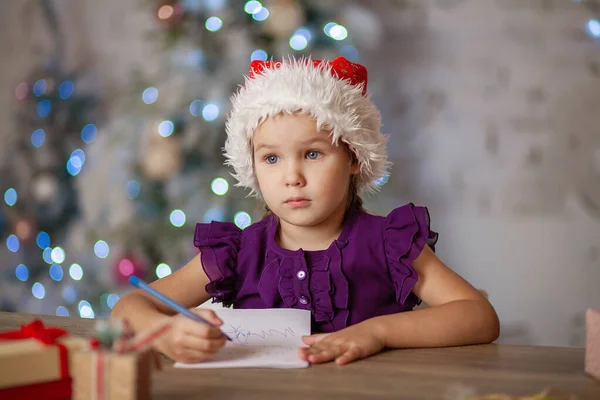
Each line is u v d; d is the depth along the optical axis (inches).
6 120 138.6
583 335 115.5
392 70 120.4
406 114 120.2
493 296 118.2
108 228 117.6
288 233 51.6
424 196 119.8
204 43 104.8
